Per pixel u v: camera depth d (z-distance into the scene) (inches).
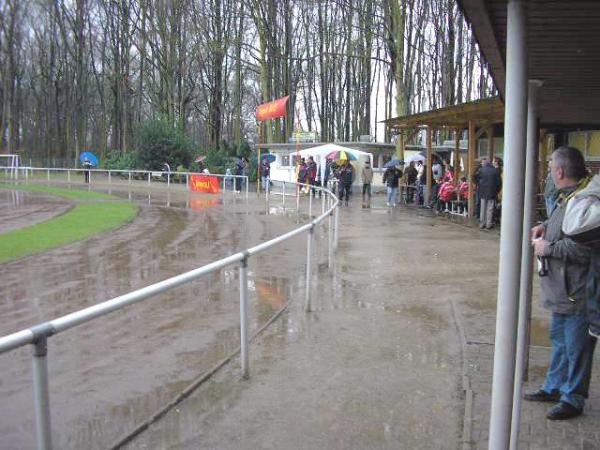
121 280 385.4
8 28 2341.3
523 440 153.6
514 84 99.1
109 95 2620.6
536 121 168.9
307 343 243.4
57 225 682.2
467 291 339.9
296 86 2048.5
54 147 2559.1
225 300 329.4
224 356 233.5
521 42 98.1
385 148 1385.3
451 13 1296.8
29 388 201.9
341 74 2209.6
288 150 1435.8
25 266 433.7
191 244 547.2
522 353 144.6
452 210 812.6
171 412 177.5
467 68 1547.7
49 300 331.0
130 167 1723.7
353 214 812.0
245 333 203.5
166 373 216.2
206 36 1854.1
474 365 212.8
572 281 159.6
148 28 2210.9
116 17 2180.1
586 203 142.4
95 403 188.5
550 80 182.5
